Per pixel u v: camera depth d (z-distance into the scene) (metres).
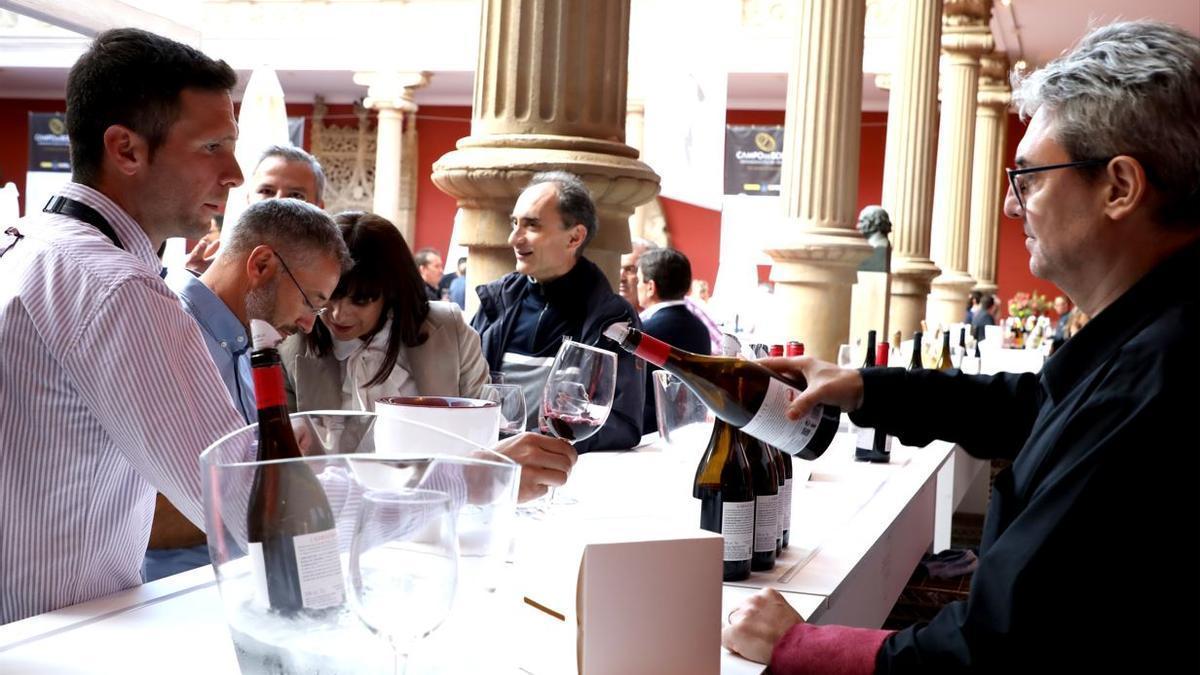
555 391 1.94
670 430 2.02
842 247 6.27
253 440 1.13
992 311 12.69
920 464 2.79
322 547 1.00
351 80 19.77
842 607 1.71
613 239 3.46
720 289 9.26
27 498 1.64
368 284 2.58
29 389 1.62
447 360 2.74
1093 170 1.31
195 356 1.61
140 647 1.26
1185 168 1.27
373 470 1.01
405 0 17.81
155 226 1.82
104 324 1.57
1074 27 13.77
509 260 3.49
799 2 6.45
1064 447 1.23
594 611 1.19
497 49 3.37
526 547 1.28
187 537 2.24
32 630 1.32
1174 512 1.15
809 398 1.63
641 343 1.62
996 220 14.38
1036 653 1.18
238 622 1.03
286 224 2.10
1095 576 1.16
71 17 4.63
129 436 1.58
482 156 3.34
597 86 3.38
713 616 1.25
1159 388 1.17
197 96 1.77
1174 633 1.16
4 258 1.68
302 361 2.69
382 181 18.52
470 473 1.05
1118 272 1.33
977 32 11.05
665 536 1.23
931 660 1.23
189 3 5.32
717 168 5.23
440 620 0.98
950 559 3.91
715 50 5.21
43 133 17.42
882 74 15.52
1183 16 12.95
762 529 1.65
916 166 8.99
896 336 5.95
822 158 6.41
